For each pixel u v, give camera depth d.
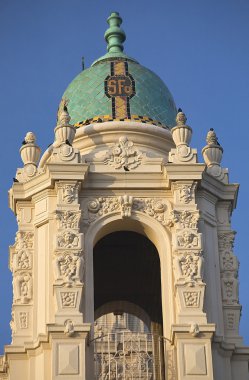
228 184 45.59
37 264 44.00
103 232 44.81
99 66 49.22
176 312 42.91
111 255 48.53
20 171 45.69
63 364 41.38
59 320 42.12
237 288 43.97
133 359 43.03
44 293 43.25
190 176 44.66
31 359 42.31
